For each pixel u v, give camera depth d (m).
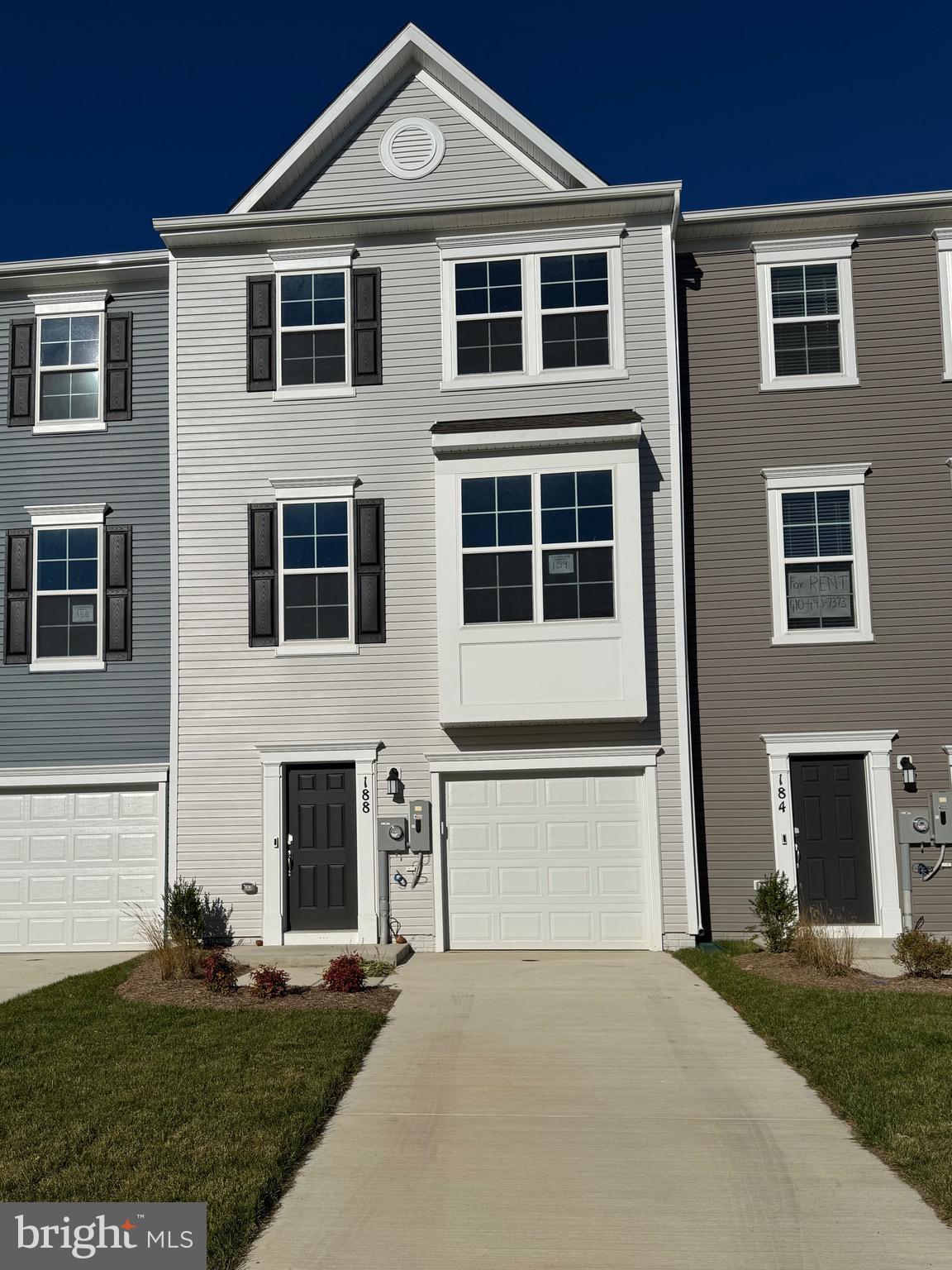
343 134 15.70
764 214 15.10
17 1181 6.37
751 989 11.09
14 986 12.35
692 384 15.24
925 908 14.10
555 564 14.37
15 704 15.59
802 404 15.07
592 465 14.42
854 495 14.85
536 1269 5.45
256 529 15.16
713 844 14.47
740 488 15.00
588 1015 10.39
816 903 14.32
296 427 15.27
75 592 15.73
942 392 14.91
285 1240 5.79
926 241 15.19
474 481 14.59
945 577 14.62
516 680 14.24
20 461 16.02
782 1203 6.18
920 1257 5.53
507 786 14.60
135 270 16.02
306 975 12.59
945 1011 9.86
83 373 16.20
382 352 15.27
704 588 14.88
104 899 15.19
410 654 14.77
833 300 15.27
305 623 15.02
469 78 15.24
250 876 14.63
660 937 14.00
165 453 15.85
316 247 15.48
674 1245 5.68
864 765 14.56
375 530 14.98
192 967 11.99
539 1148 7.05
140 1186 6.29
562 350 15.05
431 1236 5.82
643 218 15.09
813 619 14.75
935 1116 7.21
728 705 14.66
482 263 15.30
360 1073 8.60
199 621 15.12
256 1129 7.17
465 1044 9.39
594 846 14.38
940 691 14.47
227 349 15.50
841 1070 8.30
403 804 14.56
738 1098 7.97
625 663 14.12
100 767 15.27
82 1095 7.94
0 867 15.41
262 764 14.79
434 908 14.37
